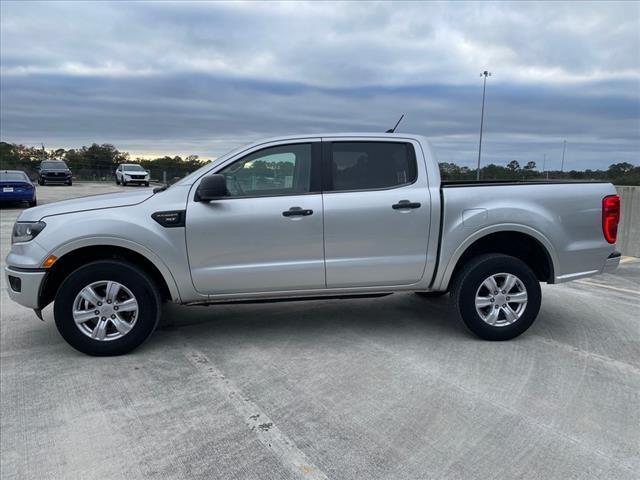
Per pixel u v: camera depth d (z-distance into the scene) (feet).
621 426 10.41
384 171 15.33
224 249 14.56
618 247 32.58
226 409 11.37
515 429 10.30
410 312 18.81
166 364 13.99
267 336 16.24
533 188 15.43
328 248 14.88
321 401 11.67
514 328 15.38
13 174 62.13
